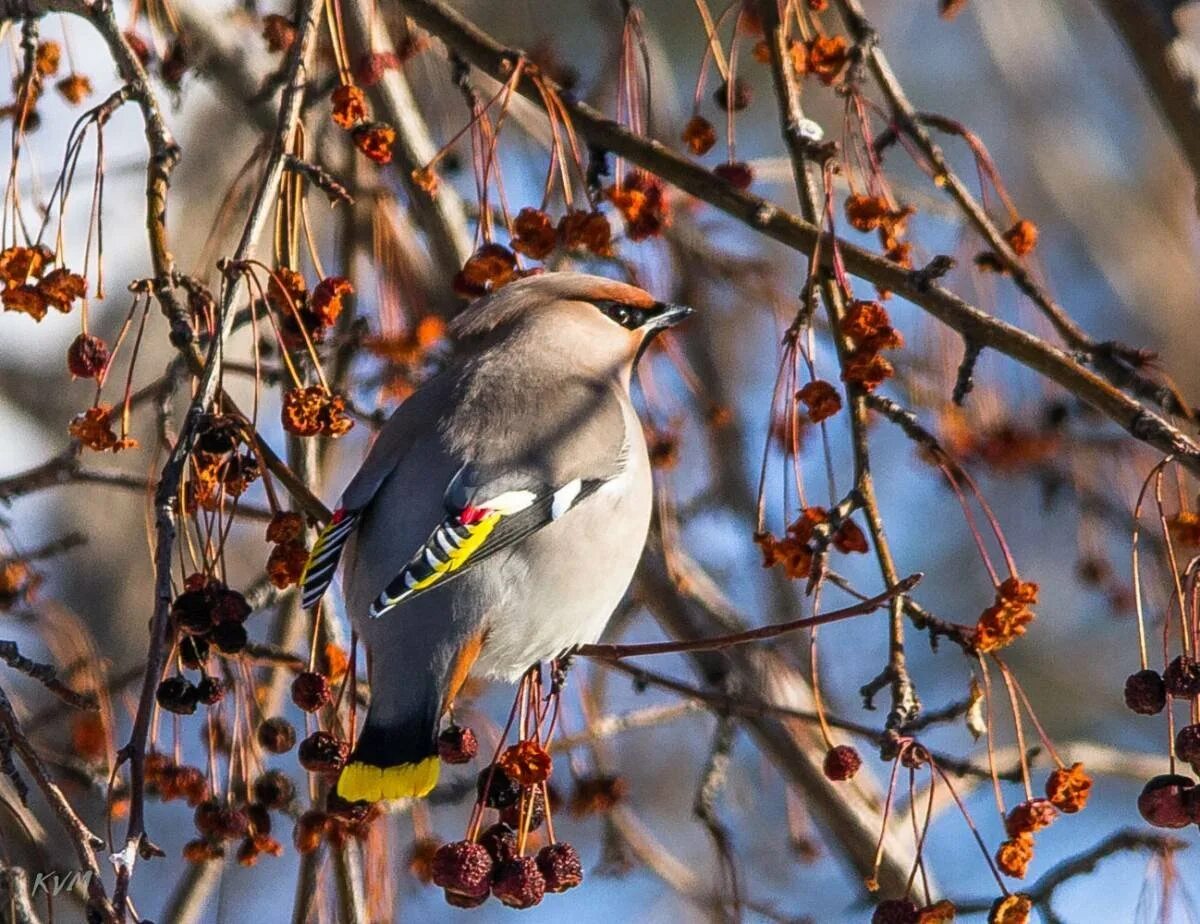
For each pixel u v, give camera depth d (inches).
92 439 318.3
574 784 426.0
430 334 414.0
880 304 384.8
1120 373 370.0
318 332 331.3
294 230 333.4
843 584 335.0
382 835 385.7
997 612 318.7
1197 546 362.9
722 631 446.0
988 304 456.1
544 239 361.4
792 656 518.3
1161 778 301.3
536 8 595.8
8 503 403.9
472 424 369.7
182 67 395.9
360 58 414.6
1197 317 608.7
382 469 365.1
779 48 373.1
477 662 363.3
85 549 556.1
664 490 448.8
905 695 319.3
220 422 304.3
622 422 385.4
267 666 396.5
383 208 427.8
